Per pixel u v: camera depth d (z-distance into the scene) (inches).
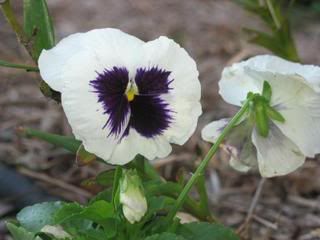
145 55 7.4
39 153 16.2
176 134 7.5
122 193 7.3
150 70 7.4
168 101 7.5
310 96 8.4
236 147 8.7
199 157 12.2
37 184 14.9
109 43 7.4
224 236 8.6
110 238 8.1
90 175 15.3
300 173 15.3
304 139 8.5
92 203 8.2
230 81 9.0
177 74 7.5
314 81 8.4
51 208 8.9
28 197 14.5
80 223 8.7
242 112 8.2
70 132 17.2
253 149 8.7
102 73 7.3
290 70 8.6
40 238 8.6
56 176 15.4
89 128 7.3
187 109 7.5
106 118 7.3
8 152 16.2
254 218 13.4
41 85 8.7
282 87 8.3
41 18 9.1
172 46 7.5
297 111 8.4
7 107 18.5
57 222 7.9
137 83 7.4
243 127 8.6
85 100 7.2
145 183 8.9
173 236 7.9
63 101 7.2
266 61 8.7
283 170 8.6
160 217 8.5
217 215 14.4
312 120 8.4
